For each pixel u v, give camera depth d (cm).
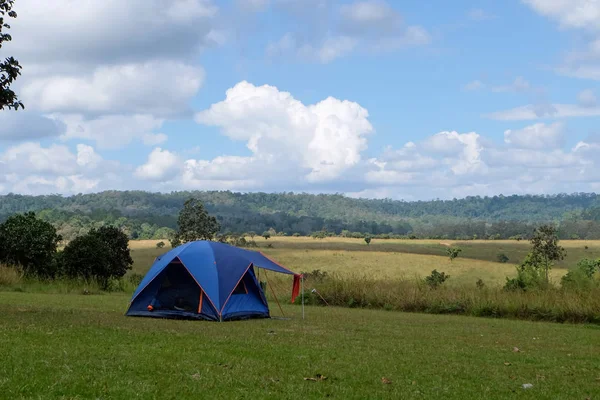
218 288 1756
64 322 1348
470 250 14000
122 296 2853
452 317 2253
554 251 7688
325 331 1524
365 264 10775
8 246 3388
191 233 8581
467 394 823
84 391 696
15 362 811
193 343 1120
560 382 939
